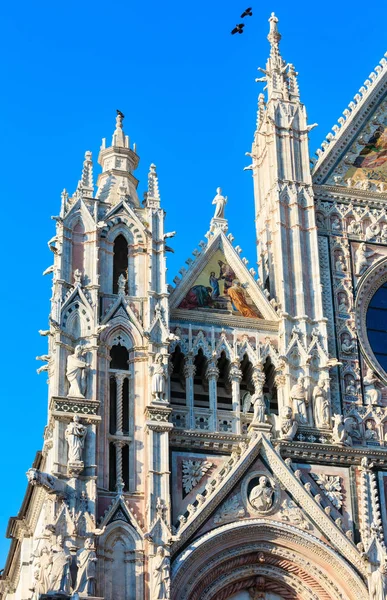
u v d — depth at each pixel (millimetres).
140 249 60000
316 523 55375
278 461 56031
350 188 65625
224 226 62656
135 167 63781
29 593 59062
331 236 64062
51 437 54844
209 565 53562
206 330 59375
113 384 56531
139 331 57594
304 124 66000
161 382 55938
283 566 54844
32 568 58156
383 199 66062
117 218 60375
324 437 57812
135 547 52531
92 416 54281
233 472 55062
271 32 68938
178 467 55281
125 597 51656
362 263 63594
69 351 56125
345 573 54562
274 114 65812
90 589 50438
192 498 54812
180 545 53125
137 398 56125
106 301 58188
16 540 63906
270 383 60219
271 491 55406
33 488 57250
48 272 59031
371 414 59562
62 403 54344
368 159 67062
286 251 62156
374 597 53969
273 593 55031
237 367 58750
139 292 58844
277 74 67375
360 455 57906
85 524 51938
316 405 58406
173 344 58594
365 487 57031
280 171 64312
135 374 56688
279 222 62688
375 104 68750
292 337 59938
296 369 59312
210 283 60812
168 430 55125
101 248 59406
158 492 53719
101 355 56531
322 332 60344
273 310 60688
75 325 56812
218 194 63438
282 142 65188
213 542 53625
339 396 59594
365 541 55531
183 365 58500
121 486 53688
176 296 59781
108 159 63219
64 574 50219
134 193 62719
